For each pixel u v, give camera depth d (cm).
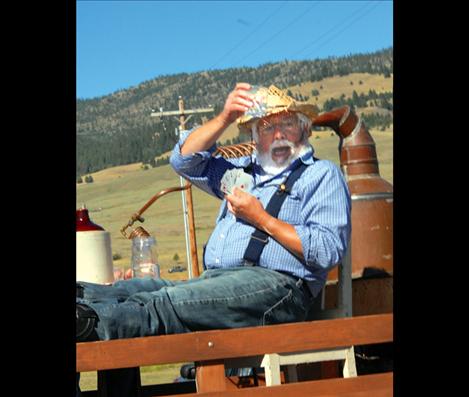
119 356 307
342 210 393
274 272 377
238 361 337
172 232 8731
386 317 334
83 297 359
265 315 365
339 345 329
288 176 406
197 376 323
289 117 411
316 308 423
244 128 429
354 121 498
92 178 18675
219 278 364
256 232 390
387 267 478
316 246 379
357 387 325
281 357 325
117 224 9538
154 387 463
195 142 438
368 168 493
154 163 19400
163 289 354
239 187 427
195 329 353
